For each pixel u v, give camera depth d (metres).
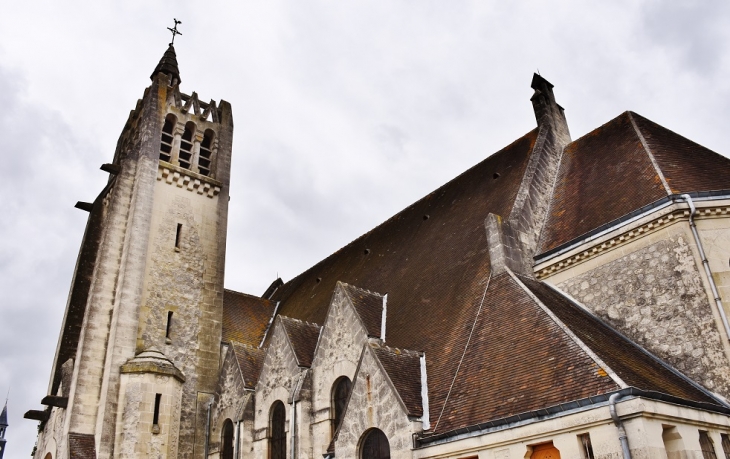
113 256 35.75
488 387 19.31
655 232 22.08
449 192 36.59
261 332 41.28
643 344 21.28
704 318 19.88
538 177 29.83
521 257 25.80
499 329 21.62
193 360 35.75
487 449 17.39
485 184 33.41
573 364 17.48
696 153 25.80
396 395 20.45
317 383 26.80
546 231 27.67
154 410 31.00
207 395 35.00
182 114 42.75
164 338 35.16
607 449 14.95
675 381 18.78
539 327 20.00
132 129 43.72
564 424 15.90
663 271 21.45
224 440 31.69
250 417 29.69
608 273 23.19
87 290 39.25
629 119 29.58
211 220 40.91
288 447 26.27
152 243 37.22
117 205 37.09
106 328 33.75
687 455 15.05
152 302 35.59
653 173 24.08
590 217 25.48
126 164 38.69
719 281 20.22
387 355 22.48
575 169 30.25
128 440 29.62
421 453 18.97
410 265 32.69
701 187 22.42
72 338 37.66
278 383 28.58
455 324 24.16
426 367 23.00
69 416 30.89
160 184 39.28
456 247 30.02
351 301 26.98
